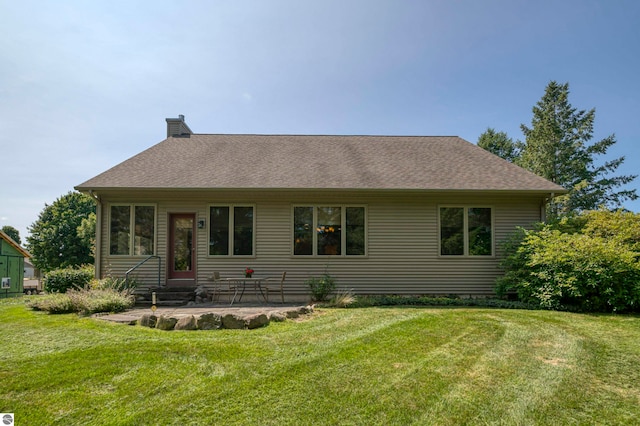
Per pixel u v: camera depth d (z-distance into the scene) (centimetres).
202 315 631
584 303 816
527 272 922
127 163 1120
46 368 429
